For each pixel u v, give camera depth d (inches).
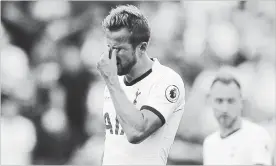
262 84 1294.3
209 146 689.6
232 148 663.1
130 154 450.0
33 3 1283.2
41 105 1175.6
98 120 1202.6
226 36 1338.6
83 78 1216.2
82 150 1167.0
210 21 1363.2
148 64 458.9
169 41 1291.8
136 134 419.2
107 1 1273.4
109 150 462.0
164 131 455.2
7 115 1062.4
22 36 1248.2
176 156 1110.4
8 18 1234.0
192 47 1316.4
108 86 427.2
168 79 451.2
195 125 1153.4
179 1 1343.5
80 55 1235.9
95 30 1263.5
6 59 1168.8
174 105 448.5
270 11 1412.4
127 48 437.4
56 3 1294.3
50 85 1201.4
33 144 1104.2
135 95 454.0
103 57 433.7
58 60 1221.7
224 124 668.1
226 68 1257.4
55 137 1151.0
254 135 649.6
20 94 1159.0
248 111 1239.5
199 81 1239.5
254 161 634.8
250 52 1363.2
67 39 1250.6
